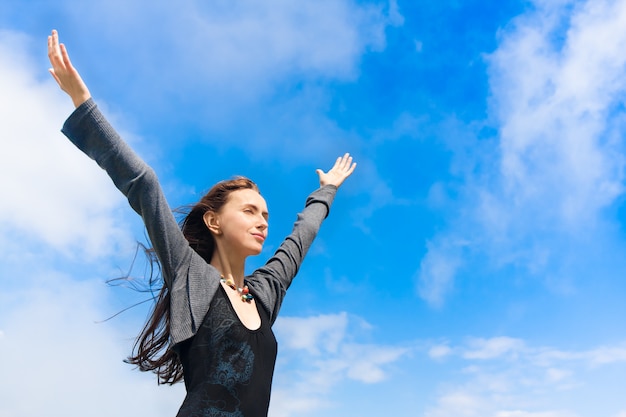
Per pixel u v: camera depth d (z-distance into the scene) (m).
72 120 2.46
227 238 2.87
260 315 2.79
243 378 2.46
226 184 2.99
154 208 2.53
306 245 3.33
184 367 2.51
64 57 2.45
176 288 2.56
